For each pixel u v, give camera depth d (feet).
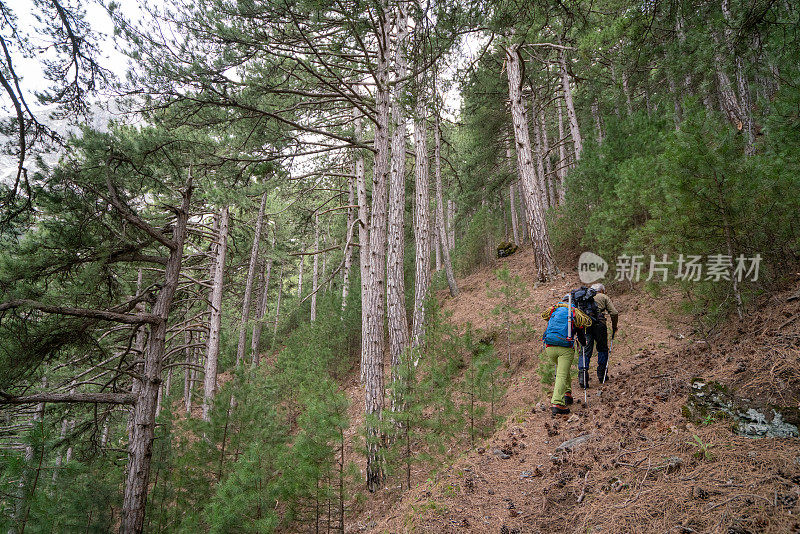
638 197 26.08
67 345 19.27
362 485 21.53
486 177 66.80
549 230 43.50
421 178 43.50
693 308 17.26
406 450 19.42
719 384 11.82
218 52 19.54
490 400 19.30
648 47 20.54
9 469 15.10
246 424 24.45
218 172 23.48
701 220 15.33
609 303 18.11
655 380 15.26
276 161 23.50
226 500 17.19
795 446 8.90
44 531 15.30
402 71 27.94
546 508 10.96
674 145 15.39
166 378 77.66
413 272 61.67
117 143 18.81
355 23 19.44
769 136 17.88
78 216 17.95
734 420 10.45
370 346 23.62
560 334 16.88
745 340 13.80
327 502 17.39
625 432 12.60
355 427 29.78
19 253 17.04
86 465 18.56
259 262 67.92
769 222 14.30
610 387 17.24
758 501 7.95
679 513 8.54
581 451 12.94
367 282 43.55
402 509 14.89
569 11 14.85
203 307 60.13
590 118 65.57
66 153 17.34
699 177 14.85
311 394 28.35
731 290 15.56
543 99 63.05
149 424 19.51
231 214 49.37
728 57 19.52
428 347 31.99
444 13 13.41
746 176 14.32
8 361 16.85
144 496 18.79
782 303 13.96
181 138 20.92
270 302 106.73
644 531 8.50
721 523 7.80
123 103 19.75
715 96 43.45
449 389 20.38
